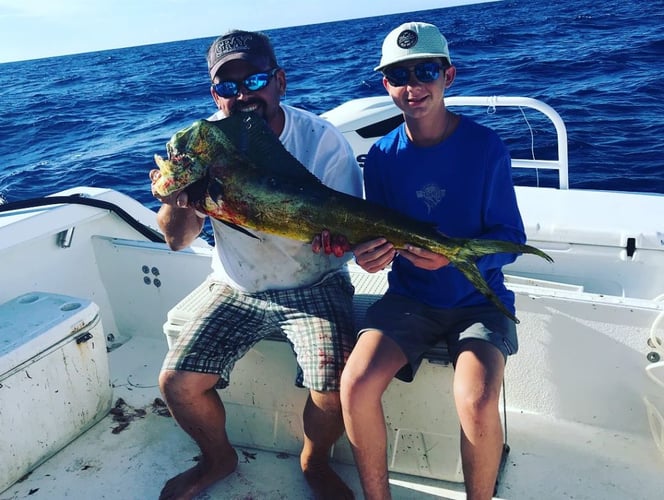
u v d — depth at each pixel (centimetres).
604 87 1159
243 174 208
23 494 232
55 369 246
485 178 225
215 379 225
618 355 245
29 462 241
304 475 234
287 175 213
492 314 225
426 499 225
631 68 1334
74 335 251
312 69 2295
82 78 3566
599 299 243
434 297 232
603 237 319
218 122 208
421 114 222
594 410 258
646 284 319
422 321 225
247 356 244
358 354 209
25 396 235
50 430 248
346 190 251
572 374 256
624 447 247
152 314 339
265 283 243
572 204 361
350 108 494
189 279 319
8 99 2530
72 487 236
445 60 221
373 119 480
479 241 201
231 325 237
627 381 247
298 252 241
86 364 259
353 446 202
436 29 221
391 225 208
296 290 242
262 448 256
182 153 204
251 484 235
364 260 212
